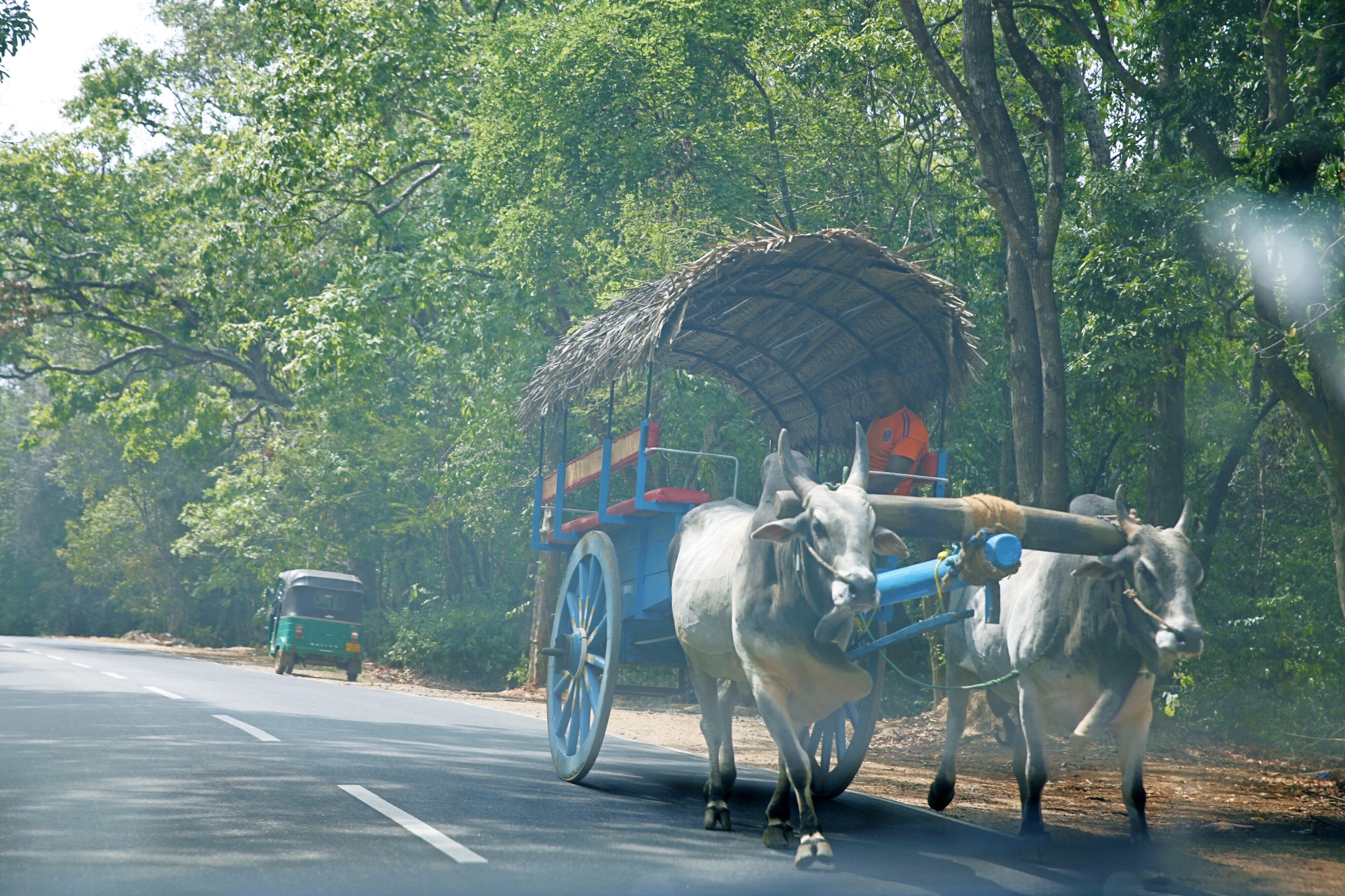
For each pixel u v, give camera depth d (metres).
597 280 21.97
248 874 5.85
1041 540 6.45
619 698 24.14
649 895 5.68
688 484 22.75
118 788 8.30
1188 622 6.09
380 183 26.86
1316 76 13.68
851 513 6.14
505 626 31.22
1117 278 14.80
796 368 10.58
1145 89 15.45
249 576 45.47
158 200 32.72
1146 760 15.02
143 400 37.72
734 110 22.00
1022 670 7.30
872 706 8.82
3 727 12.00
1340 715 15.98
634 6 20.30
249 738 11.48
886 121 21.64
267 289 30.38
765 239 8.45
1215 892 6.52
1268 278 14.16
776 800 7.24
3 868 5.92
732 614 6.99
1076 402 18.78
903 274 8.71
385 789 8.60
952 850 7.26
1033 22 19.33
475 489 25.97
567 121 20.27
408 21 24.41
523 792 8.82
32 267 34.59
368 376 27.86
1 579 67.44
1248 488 22.28
